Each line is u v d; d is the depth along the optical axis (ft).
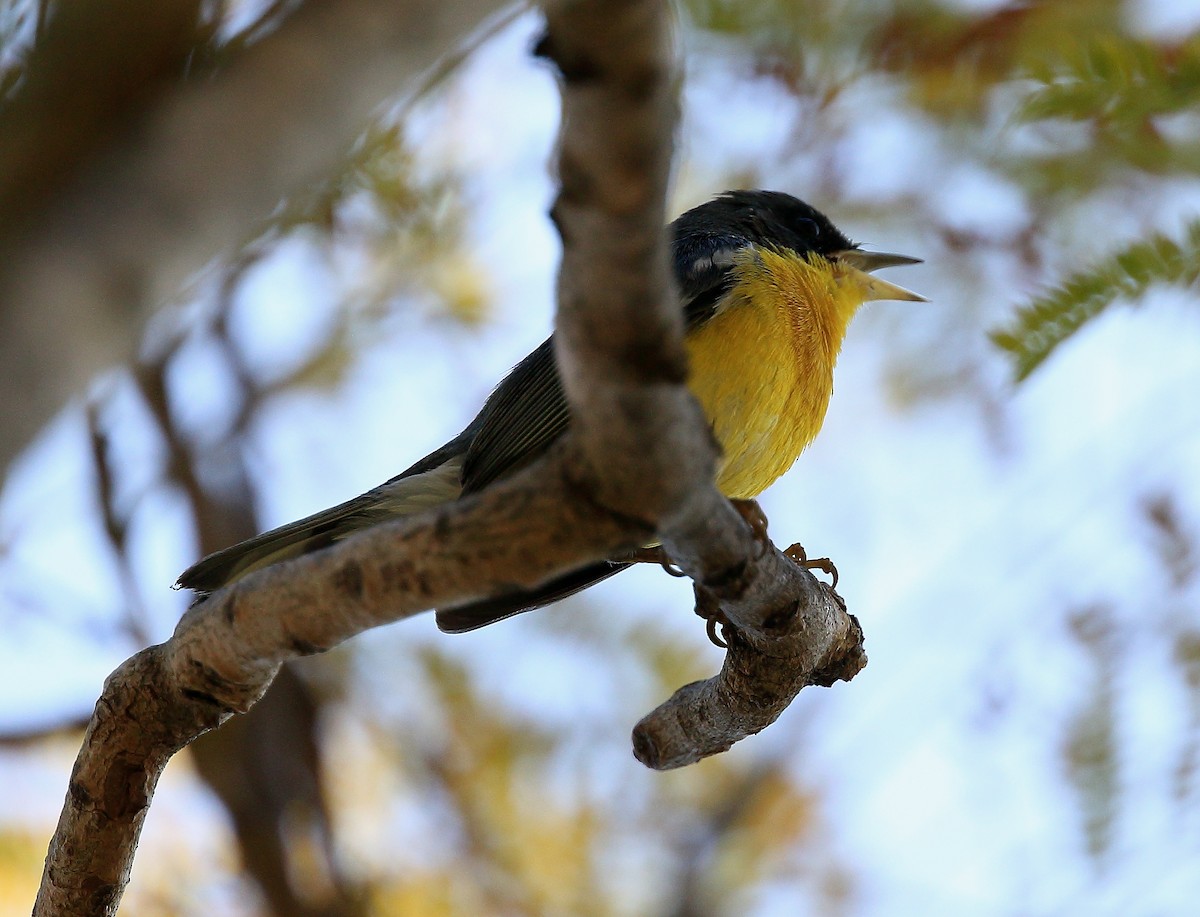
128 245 10.64
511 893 41.60
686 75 31.86
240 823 40.11
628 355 14.52
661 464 15.69
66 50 10.92
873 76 32.42
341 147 12.77
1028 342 24.79
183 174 10.95
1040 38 29.01
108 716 21.38
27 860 37.99
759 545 21.44
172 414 41.52
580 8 11.36
